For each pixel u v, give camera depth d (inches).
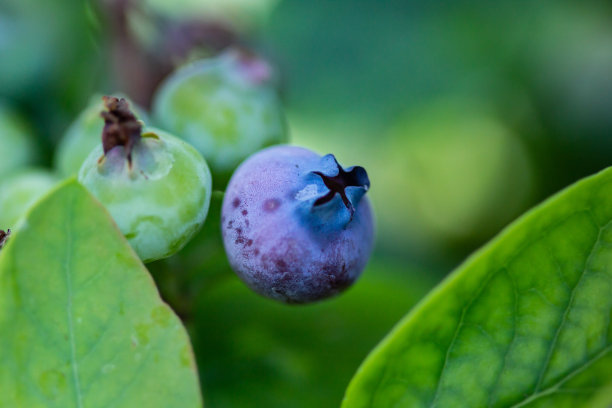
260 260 5.8
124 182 5.7
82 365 5.4
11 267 5.4
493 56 8.9
